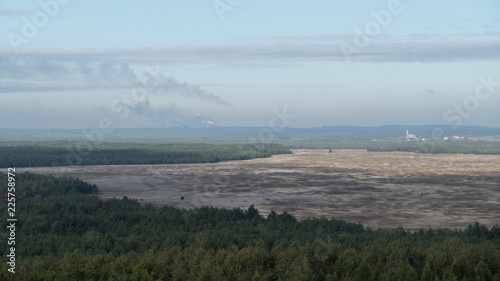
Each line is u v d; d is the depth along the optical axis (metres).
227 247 77.69
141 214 107.25
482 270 61.59
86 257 70.00
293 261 65.00
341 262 64.56
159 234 91.31
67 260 68.00
